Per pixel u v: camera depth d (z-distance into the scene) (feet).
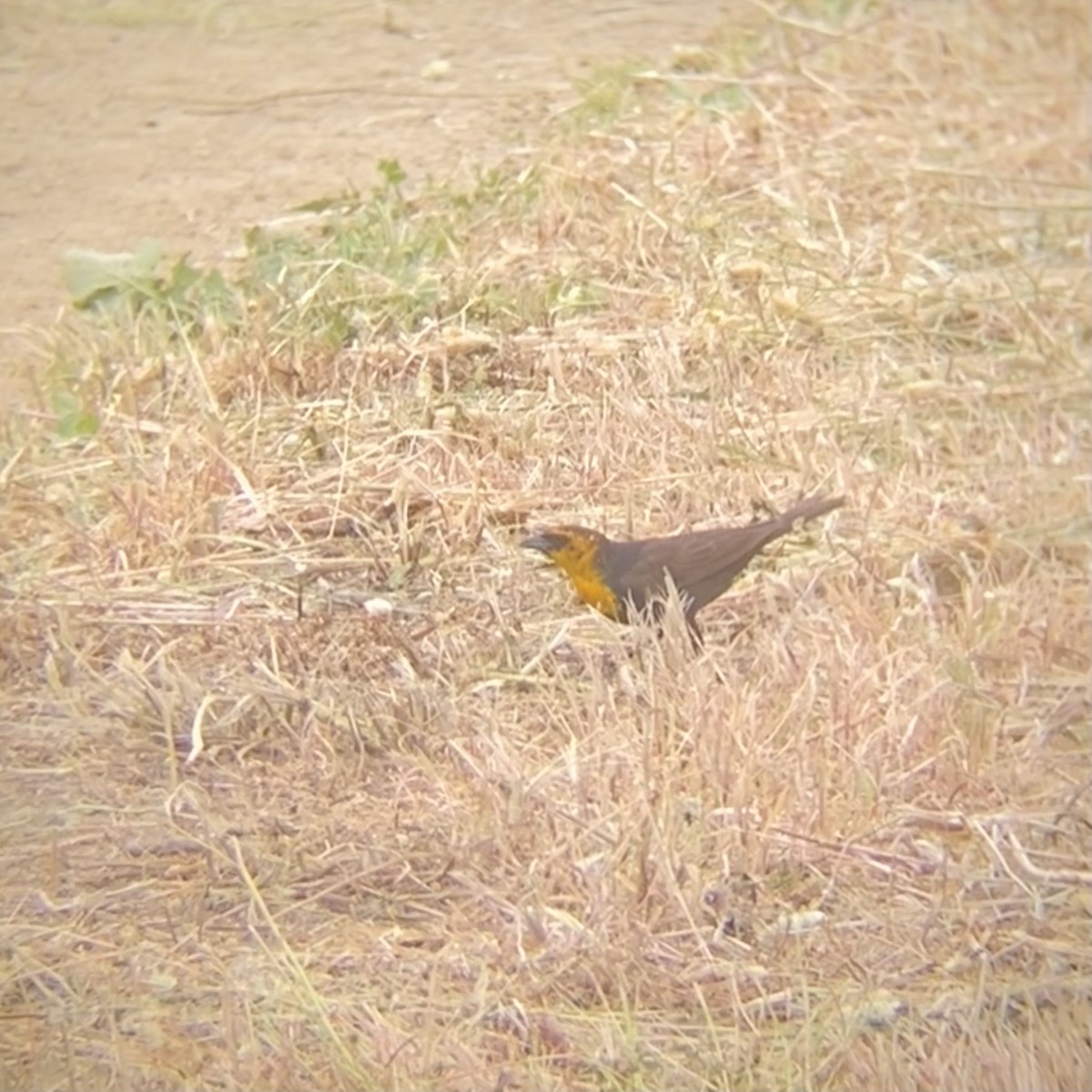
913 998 27.94
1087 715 33.71
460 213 48.01
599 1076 26.68
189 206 50.16
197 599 36.68
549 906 29.19
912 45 58.34
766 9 59.31
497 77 57.00
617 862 29.27
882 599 36.47
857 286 45.60
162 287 45.37
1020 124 54.19
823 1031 27.14
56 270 47.29
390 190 49.21
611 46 58.80
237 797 32.01
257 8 62.85
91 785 32.27
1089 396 42.91
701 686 32.53
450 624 35.94
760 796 30.99
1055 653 34.96
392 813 31.55
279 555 37.68
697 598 35.04
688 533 35.76
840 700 32.53
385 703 33.50
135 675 33.91
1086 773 32.53
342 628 35.76
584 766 31.35
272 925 28.60
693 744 31.65
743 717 31.68
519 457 40.34
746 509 38.88
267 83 57.21
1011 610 35.96
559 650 35.24
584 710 33.37
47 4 63.16
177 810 31.73
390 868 30.32
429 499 38.75
